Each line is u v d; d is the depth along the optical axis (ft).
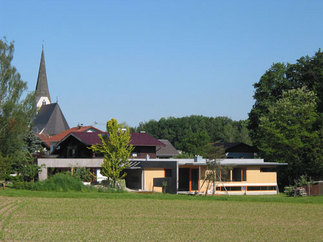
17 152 184.75
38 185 141.08
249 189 163.53
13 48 205.46
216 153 144.36
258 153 224.74
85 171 160.97
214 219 95.66
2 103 197.57
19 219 88.43
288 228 86.79
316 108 215.10
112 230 79.97
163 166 156.97
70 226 82.43
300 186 161.17
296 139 189.67
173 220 92.79
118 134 154.81
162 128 549.95
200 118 565.12
